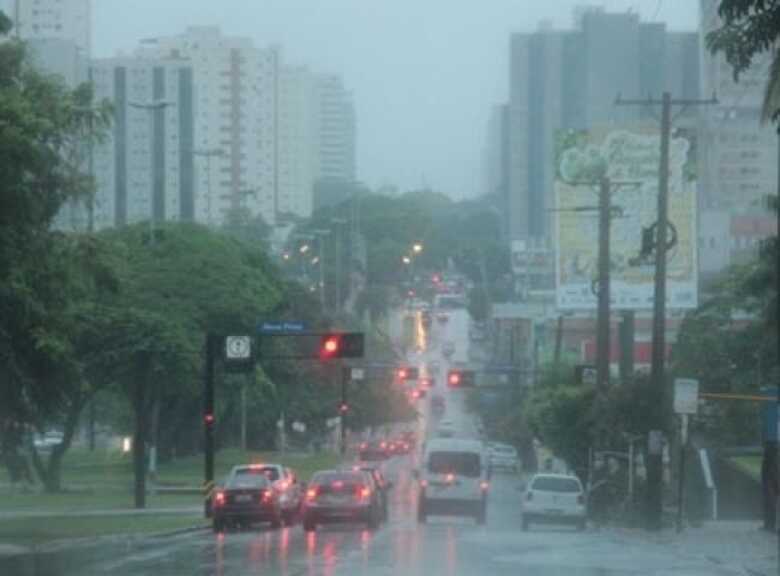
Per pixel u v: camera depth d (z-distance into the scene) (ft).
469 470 220.84
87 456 423.64
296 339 368.89
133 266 294.05
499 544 146.82
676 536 169.27
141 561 127.34
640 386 221.66
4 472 364.38
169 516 219.41
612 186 305.32
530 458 472.85
